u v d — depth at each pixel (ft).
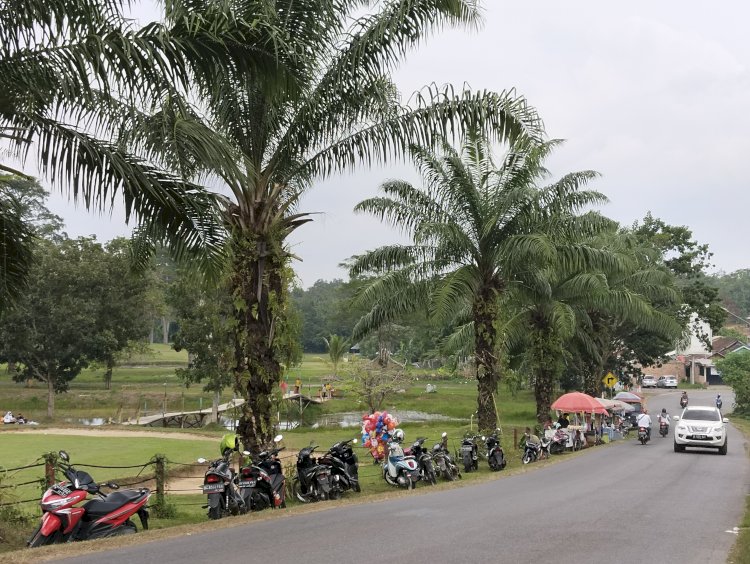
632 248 121.60
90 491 29.27
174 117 31.58
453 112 45.37
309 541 27.43
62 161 31.89
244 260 46.03
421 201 75.41
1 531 33.14
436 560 24.27
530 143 45.06
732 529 32.58
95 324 156.15
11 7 30.73
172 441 98.37
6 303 37.58
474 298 77.71
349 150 47.16
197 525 31.63
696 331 181.78
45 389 197.47
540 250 69.46
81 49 30.35
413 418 165.58
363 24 42.55
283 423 149.89
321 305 403.13
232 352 47.60
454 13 41.45
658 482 53.78
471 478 58.34
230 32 33.47
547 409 102.58
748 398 185.47
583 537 29.45
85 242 158.51
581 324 129.70
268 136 48.06
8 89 31.19
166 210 34.68
